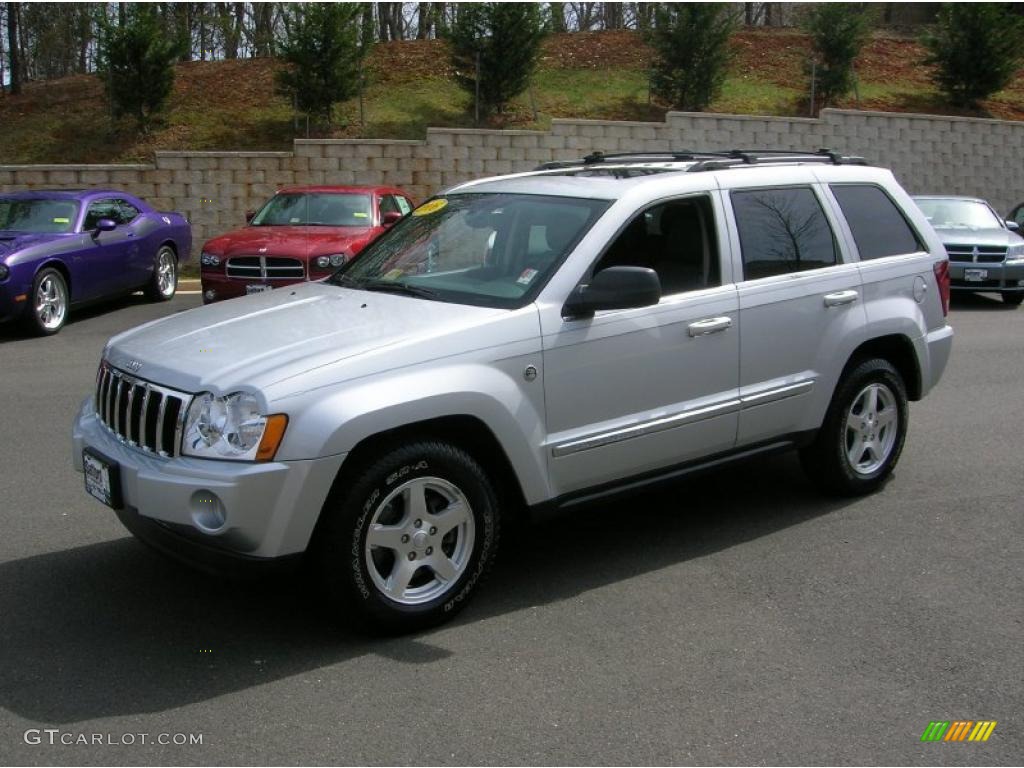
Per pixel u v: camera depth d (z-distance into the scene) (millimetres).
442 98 22688
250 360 4164
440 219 5578
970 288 15055
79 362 10477
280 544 3967
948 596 4824
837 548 5430
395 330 4391
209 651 4223
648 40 23016
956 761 3479
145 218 14562
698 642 4336
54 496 6160
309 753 3475
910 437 7684
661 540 5555
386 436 4234
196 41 28344
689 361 5113
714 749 3523
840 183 6102
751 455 5559
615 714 3742
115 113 20891
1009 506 6098
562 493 4773
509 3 21312
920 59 27688
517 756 3469
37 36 27266
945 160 23062
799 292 5590
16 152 20219
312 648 4250
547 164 6383
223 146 20484
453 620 4523
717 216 5352
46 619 4512
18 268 11516
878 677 4043
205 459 3980
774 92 24797
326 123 21250
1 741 3527
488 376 4406
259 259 11898
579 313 4684
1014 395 9141
